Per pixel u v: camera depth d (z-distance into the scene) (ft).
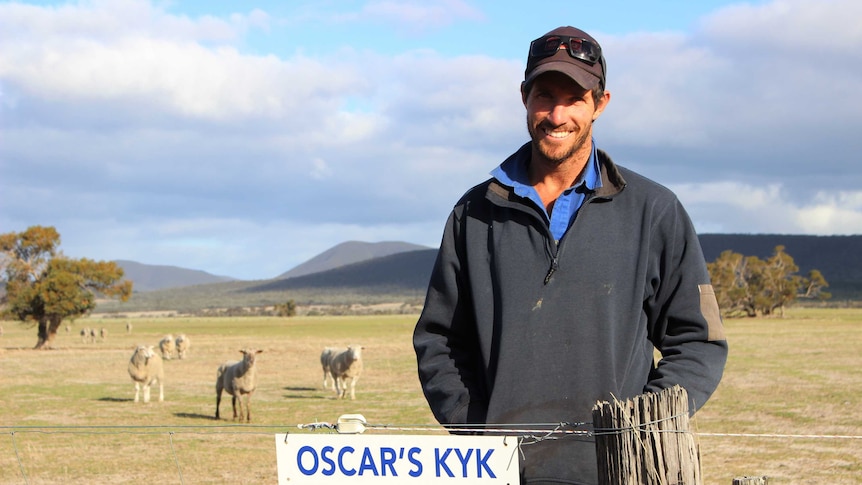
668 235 10.82
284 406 76.18
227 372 66.90
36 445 51.78
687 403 9.46
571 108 10.73
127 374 121.90
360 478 10.09
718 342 10.77
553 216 10.95
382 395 85.87
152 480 40.86
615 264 10.56
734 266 414.00
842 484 36.83
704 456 44.14
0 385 102.12
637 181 11.03
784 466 41.16
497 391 10.46
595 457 9.93
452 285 11.58
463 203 11.68
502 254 10.90
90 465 44.86
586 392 10.21
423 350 11.72
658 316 11.16
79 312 221.05
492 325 10.85
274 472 42.47
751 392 76.43
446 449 9.86
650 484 9.14
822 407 65.00
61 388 97.91
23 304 214.90
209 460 46.11
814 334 202.39
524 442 9.91
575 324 10.39
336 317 624.18
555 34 10.87
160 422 65.36
